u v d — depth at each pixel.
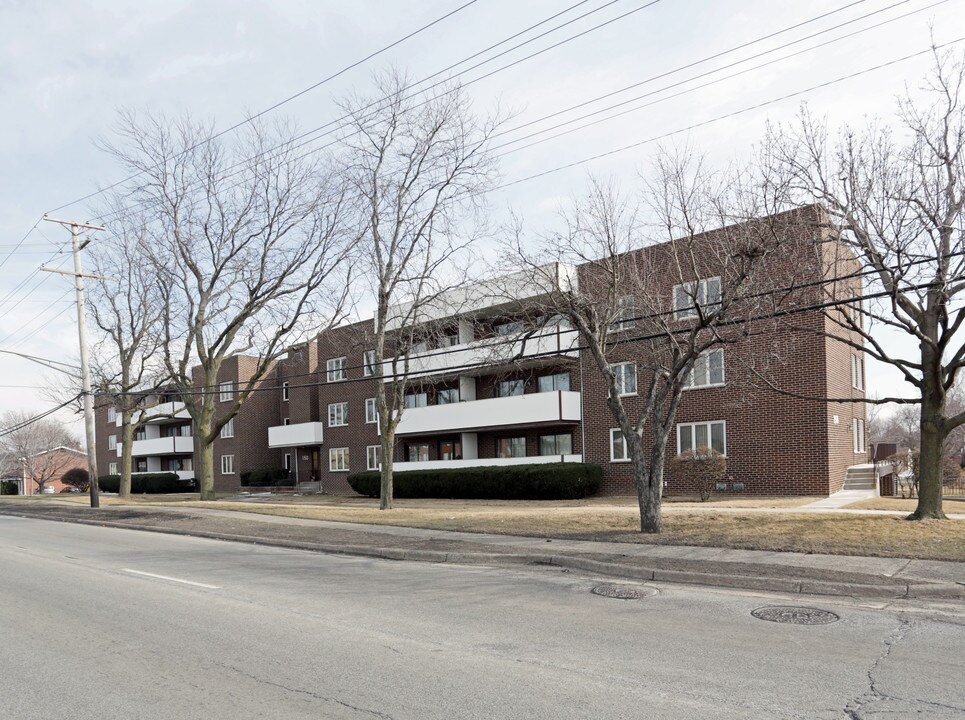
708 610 8.79
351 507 25.36
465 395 33.12
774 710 5.25
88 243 31.19
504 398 30.03
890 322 13.98
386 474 24.47
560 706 5.37
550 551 13.11
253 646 7.20
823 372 22.39
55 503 34.81
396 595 9.93
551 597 9.72
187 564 13.38
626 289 18.19
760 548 12.38
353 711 5.33
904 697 5.52
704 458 22.28
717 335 14.43
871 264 13.32
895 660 6.52
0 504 35.62
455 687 5.84
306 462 46.28
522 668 6.34
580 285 17.92
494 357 24.06
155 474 53.09
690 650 6.90
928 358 14.06
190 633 7.77
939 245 13.27
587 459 28.36
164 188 28.72
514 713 5.24
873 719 5.07
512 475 27.94
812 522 14.55
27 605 9.46
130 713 5.38
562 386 30.27
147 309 36.09
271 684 5.99
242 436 48.25
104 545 17.06
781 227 14.58
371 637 7.51
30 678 6.26
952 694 5.58
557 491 26.75
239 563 13.49
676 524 15.51
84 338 30.48
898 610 8.67
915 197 13.34
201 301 30.45
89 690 5.91
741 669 6.26
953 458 28.30
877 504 18.80
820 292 15.75
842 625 7.93
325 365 40.75
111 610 9.05
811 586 9.83
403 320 24.92
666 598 9.58
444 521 18.69
